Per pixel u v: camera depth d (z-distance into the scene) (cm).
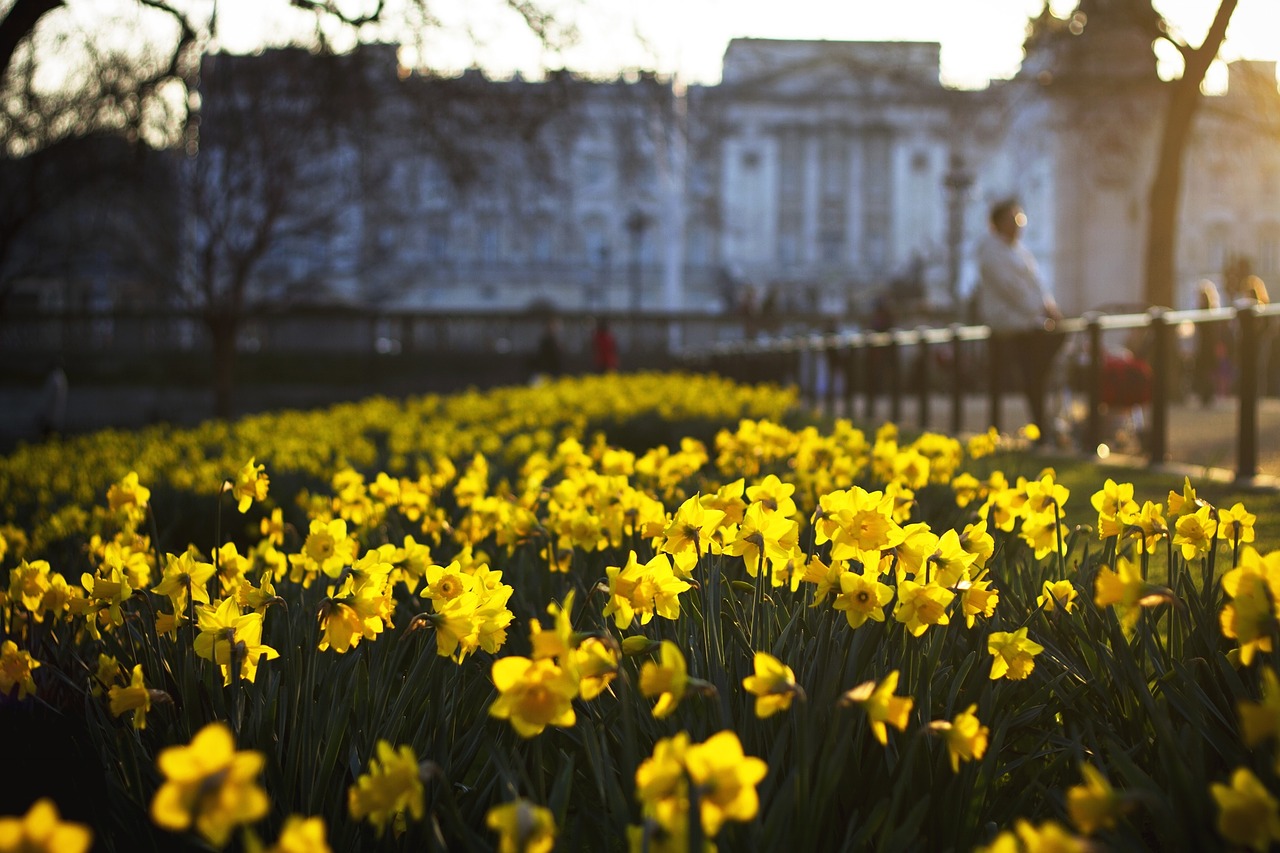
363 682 264
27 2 1281
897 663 250
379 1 1733
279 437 1056
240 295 2328
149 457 878
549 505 395
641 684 182
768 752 227
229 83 2138
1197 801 197
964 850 211
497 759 233
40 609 324
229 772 129
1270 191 7488
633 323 3959
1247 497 711
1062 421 1183
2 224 1834
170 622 281
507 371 3762
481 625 240
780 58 8812
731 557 346
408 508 464
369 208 2562
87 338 3681
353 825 229
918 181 8981
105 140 1923
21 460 940
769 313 4000
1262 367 814
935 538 253
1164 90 2736
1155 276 2220
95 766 272
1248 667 243
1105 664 267
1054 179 5044
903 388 1584
